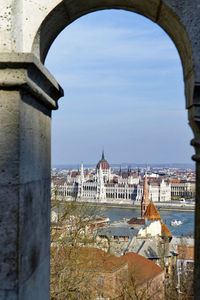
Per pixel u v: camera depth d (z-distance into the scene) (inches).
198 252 182.7
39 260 189.6
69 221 1007.6
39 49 198.7
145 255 2576.3
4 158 159.0
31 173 176.2
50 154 222.8
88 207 1066.1
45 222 204.5
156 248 2650.1
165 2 180.9
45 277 203.0
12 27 168.2
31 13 183.5
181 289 1475.1
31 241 174.6
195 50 179.8
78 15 217.2
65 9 197.0
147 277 1771.7
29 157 173.2
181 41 197.5
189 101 190.5
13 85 158.6
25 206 165.8
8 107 159.9
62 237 961.5
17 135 159.0
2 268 156.9
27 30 183.2
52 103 212.4
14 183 158.1
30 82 165.9
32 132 178.5
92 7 214.4
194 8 181.5
